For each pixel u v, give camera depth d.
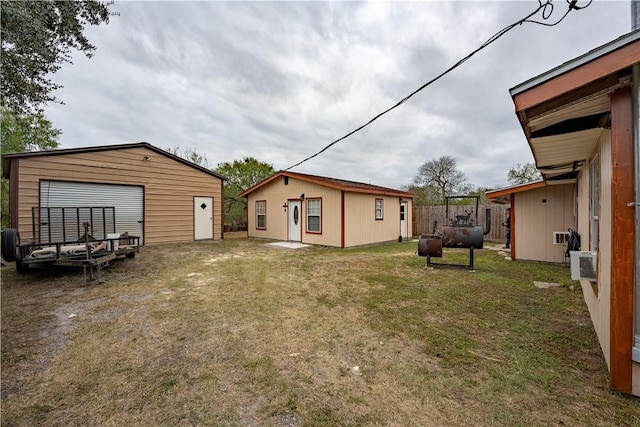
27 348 2.63
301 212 11.30
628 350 1.89
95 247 5.66
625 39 1.69
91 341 2.78
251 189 13.31
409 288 4.64
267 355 2.51
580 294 4.29
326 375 2.20
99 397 1.93
